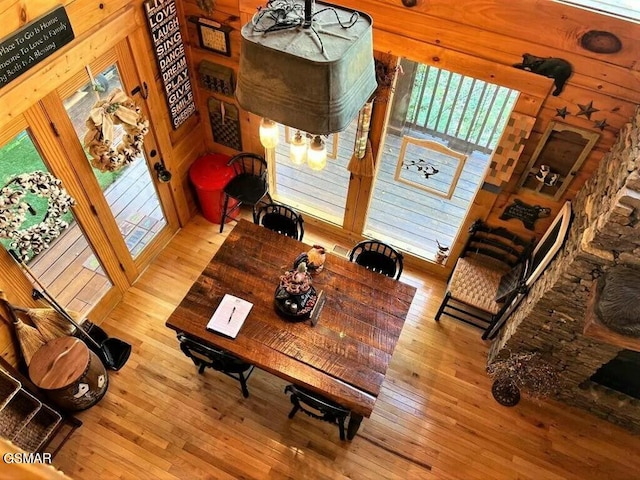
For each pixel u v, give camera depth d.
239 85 1.80
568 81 2.80
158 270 4.36
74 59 2.82
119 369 3.76
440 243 4.45
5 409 3.10
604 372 3.52
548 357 3.58
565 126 2.97
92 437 3.46
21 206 2.67
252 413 3.62
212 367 3.34
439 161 4.02
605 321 2.67
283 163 4.79
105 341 3.85
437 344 4.04
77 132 3.12
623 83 2.68
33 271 3.22
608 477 3.47
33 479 0.68
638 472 3.49
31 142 2.82
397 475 3.43
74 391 3.26
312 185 4.77
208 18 3.55
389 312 3.31
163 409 3.60
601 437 3.63
